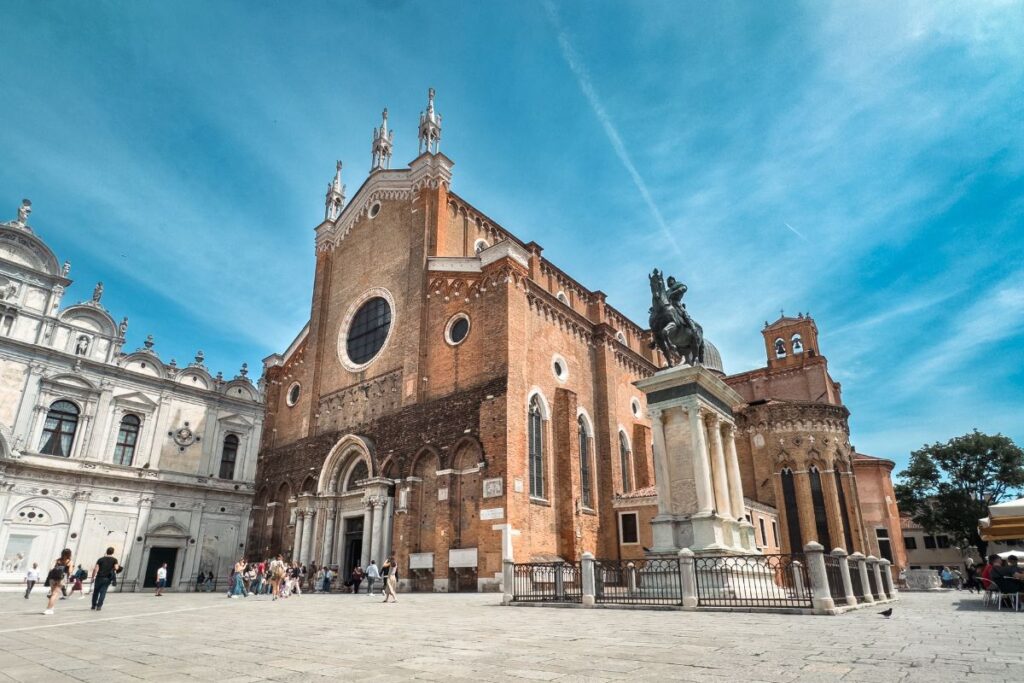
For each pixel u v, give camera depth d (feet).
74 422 137.69
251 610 71.15
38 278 138.21
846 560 62.44
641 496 127.03
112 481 138.82
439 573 107.34
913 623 46.19
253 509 157.17
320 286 163.63
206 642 39.99
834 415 173.17
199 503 151.64
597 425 137.90
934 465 204.74
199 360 160.86
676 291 91.56
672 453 81.20
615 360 149.69
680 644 34.94
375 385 137.39
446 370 123.13
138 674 28.02
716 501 80.18
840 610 54.65
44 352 134.51
